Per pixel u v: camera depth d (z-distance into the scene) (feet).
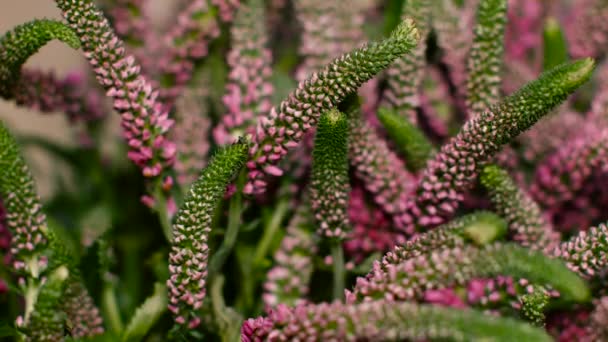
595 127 2.20
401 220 2.04
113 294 2.18
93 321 1.98
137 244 2.44
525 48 2.54
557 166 2.16
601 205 2.20
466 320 1.60
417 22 2.15
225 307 2.11
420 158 2.11
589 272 1.84
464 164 1.93
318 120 1.89
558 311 1.93
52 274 1.77
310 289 2.19
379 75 2.25
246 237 2.21
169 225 2.06
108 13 2.31
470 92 2.12
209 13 2.21
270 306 2.10
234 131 2.12
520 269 1.70
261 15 2.19
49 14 3.49
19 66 2.00
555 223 2.23
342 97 1.87
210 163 1.85
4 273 2.15
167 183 2.03
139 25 2.32
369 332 1.66
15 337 1.94
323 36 2.27
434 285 1.73
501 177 1.96
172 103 2.28
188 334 1.96
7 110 3.13
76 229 2.45
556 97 1.85
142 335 2.06
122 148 2.59
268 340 1.72
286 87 2.42
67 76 2.26
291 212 2.24
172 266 1.89
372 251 2.13
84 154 2.55
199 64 2.28
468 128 1.91
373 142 2.06
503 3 2.07
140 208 2.48
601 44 2.40
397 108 2.18
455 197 1.96
